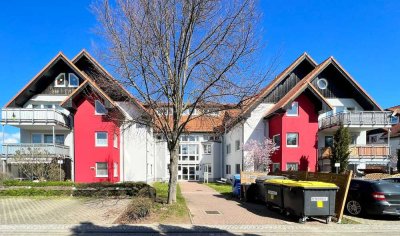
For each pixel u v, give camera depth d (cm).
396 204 1149
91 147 2684
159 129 1434
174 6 1292
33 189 1891
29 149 2450
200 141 4072
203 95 1366
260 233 955
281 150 2683
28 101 2816
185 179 4028
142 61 1297
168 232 959
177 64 1346
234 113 1648
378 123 2720
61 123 2597
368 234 952
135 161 2828
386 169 2777
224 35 1292
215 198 1833
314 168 2673
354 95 2975
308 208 1064
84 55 2836
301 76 3122
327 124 2833
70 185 1961
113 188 1886
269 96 3012
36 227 1005
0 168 2456
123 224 1048
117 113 1989
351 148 2720
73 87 2839
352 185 1270
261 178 1562
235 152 3259
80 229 981
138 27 1274
